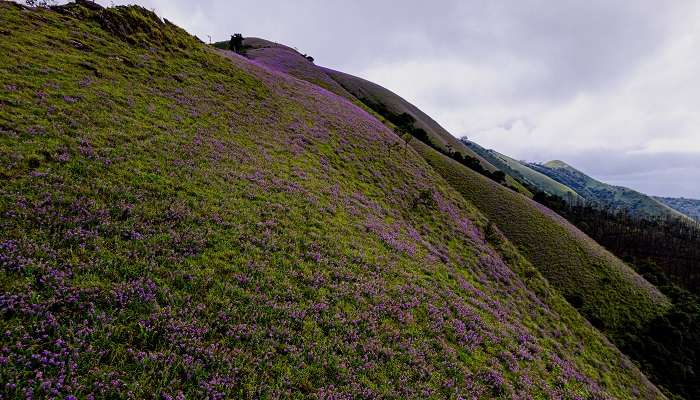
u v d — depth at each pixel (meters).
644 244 110.31
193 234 14.28
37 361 7.14
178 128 25.17
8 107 18.03
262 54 100.12
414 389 11.30
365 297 15.45
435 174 54.19
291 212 20.41
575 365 22.41
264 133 33.16
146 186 16.39
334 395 9.70
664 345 40.34
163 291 10.58
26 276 9.06
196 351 9.12
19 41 26.34
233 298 11.71
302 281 14.48
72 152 16.58
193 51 44.75
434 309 17.05
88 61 28.62
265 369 9.59
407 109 140.50
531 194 121.06
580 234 63.19
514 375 15.62
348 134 47.44
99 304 9.23
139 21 40.69
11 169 13.55
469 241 35.81
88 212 12.80
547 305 33.34
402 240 25.59
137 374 7.95
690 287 82.50
